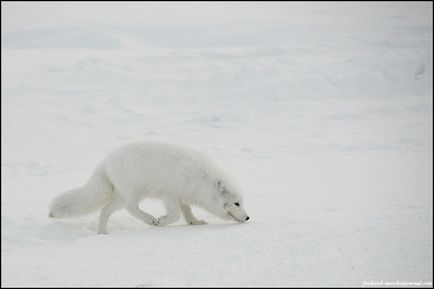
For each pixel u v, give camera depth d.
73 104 24.20
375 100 24.45
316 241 6.05
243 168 13.21
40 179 12.62
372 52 31.61
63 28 54.66
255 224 7.25
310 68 27.27
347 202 8.65
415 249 5.71
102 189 8.51
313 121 20.89
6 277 5.44
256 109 22.78
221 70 27.61
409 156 14.55
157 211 9.66
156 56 32.12
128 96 24.80
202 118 21.61
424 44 33.59
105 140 18.89
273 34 49.44
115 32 52.19
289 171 12.64
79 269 5.60
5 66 30.64
